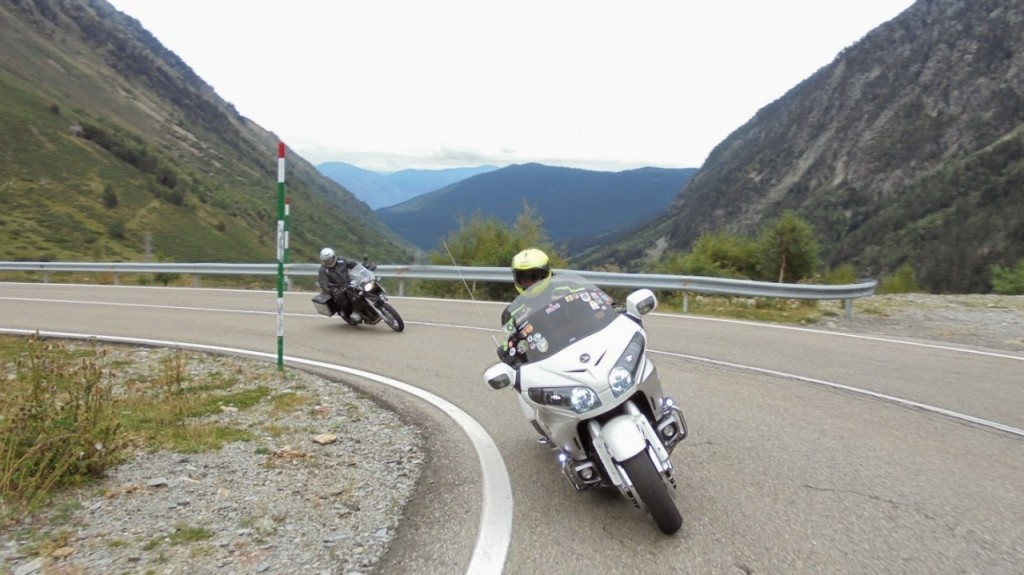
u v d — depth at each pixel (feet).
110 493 16.48
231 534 14.51
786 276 82.69
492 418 23.39
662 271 79.92
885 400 23.67
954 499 15.28
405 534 14.48
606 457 14.29
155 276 90.58
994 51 568.41
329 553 13.66
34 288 74.49
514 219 74.74
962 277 294.46
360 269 42.93
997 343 34.04
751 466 17.74
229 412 24.73
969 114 532.32
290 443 21.06
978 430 20.22
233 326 45.57
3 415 19.62
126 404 25.41
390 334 41.34
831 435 20.10
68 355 34.24
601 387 14.23
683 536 13.92
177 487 17.19
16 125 404.16
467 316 47.91
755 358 31.04
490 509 15.66
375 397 26.61
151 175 452.76
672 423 15.69
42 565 12.90
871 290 42.65
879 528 13.91
